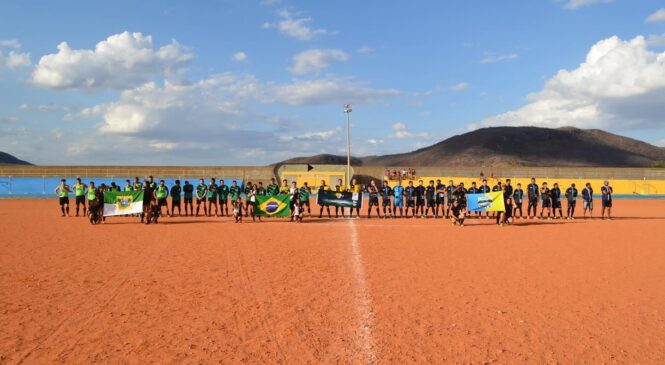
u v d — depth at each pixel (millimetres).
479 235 20891
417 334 7754
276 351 7016
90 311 8984
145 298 9914
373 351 7020
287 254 15445
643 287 10945
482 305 9438
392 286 11023
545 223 26984
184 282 11352
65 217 29703
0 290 10531
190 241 18547
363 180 63531
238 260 14312
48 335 7668
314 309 9148
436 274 12359
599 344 7320
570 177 67812
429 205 31062
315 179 64062
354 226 24828
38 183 60312
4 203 46969
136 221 27188
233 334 7738
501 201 25984
